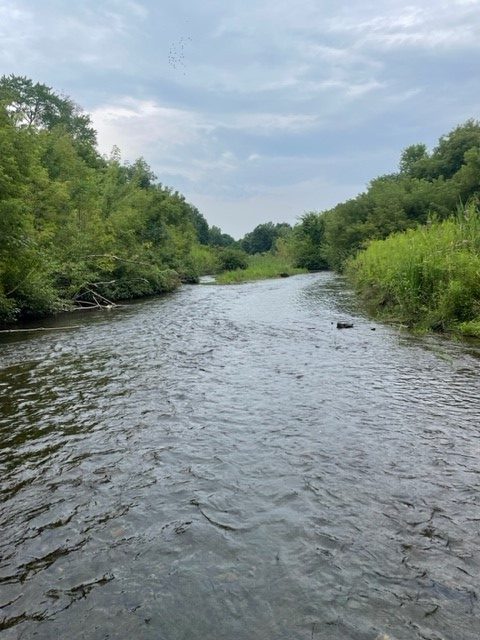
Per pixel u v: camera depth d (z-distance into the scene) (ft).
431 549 12.34
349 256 138.72
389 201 143.95
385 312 53.16
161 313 64.54
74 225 83.15
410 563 11.84
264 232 420.36
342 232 155.02
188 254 161.58
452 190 137.59
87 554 12.69
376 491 15.21
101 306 74.84
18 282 58.29
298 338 42.09
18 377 30.50
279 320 54.13
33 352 38.40
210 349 38.34
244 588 11.21
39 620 10.50
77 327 52.60
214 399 24.88
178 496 15.37
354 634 9.79
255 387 26.84
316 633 9.86
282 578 11.48
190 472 16.93
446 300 41.34
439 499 14.67
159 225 133.59
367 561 11.96
